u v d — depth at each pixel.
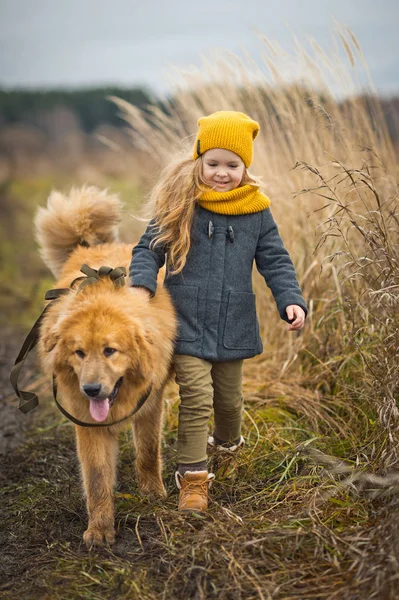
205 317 4.22
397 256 4.98
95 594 3.34
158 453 4.55
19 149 28.98
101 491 4.05
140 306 4.05
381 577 3.02
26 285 11.77
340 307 5.77
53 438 5.73
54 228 5.52
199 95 7.89
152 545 3.78
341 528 3.68
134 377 4.03
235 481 4.51
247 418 5.43
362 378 5.21
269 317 6.93
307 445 4.77
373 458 4.29
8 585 3.53
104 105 34.84
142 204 4.89
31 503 4.48
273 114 7.41
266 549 3.52
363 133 6.55
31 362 8.11
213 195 4.23
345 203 5.52
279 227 6.75
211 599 3.20
